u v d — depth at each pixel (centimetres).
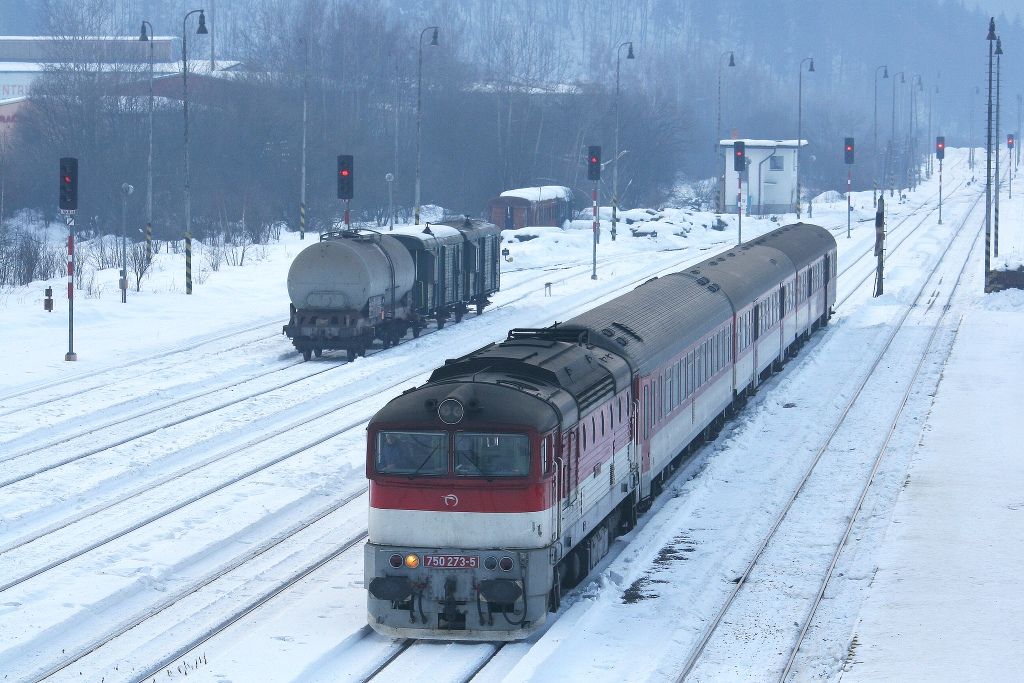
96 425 5819
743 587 3741
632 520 4297
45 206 17775
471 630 3244
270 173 18650
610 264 13712
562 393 3484
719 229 17538
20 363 7219
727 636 3341
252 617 3456
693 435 5200
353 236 8069
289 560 3962
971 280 12431
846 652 3158
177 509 4456
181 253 12938
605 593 3638
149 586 3697
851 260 14662
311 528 4309
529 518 3231
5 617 3369
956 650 3138
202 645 3244
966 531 4194
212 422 5878
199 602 3578
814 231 9462
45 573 3766
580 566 3728
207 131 18700
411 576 3247
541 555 3241
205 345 8094
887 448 5556
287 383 6888
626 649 3228
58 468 4988
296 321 7662
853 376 7444
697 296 5647
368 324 7719
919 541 4088
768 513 4550
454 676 3031
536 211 16800
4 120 18938
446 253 9069
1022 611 3412
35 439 5541
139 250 12619
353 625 3353
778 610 3534
